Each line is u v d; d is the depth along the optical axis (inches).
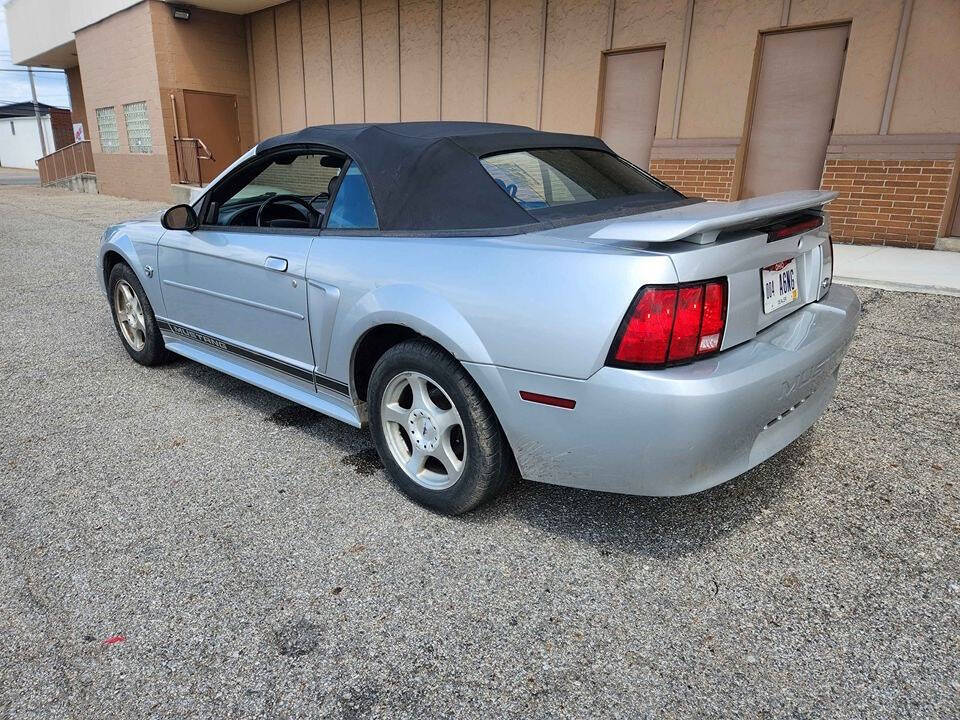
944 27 268.1
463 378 95.7
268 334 129.8
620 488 88.4
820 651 78.0
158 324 164.2
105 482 116.5
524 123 418.6
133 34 597.0
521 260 90.0
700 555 95.5
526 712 70.5
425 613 84.7
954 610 84.4
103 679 75.0
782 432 96.2
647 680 74.4
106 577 91.8
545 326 85.9
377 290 104.0
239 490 113.8
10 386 162.7
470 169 106.3
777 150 327.3
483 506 108.2
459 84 449.4
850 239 309.1
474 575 91.7
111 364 179.2
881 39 282.8
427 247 101.0
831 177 306.7
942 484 113.3
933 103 277.1
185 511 107.5
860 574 91.2
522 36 406.3
